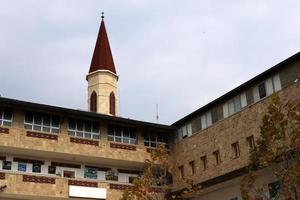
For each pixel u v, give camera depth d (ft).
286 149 81.82
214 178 127.13
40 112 131.34
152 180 109.70
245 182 88.28
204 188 130.41
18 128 126.62
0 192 118.42
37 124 130.41
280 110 85.97
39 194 123.03
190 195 110.93
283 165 83.41
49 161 133.80
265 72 118.01
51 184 125.70
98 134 139.03
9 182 120.57
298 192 79.92
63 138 132.16
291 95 111.14
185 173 139.95
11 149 126.21
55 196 124.98
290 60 112.27
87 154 134.00
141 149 143.43
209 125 135.74
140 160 141.49
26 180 122.83
